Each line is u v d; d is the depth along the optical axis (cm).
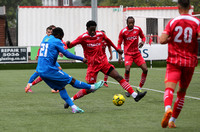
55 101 2589
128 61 2894
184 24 1546
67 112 2108
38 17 8044
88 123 1767
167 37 1562
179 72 1559
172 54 1563
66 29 8175
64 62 6556
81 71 5766
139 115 1980
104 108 2242
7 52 6072
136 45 2889
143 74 2881
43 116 1977
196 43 1581
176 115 1630
